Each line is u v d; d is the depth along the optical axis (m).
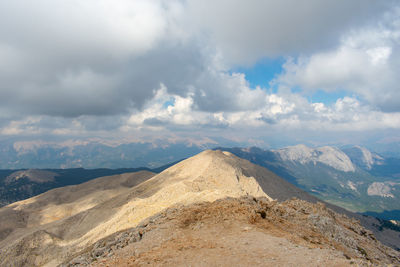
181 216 35.72
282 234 29.61
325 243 31.95
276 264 19.80
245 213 35.31
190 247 25.00
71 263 37.91
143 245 27.12
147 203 110.94
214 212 36.25
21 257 102.56
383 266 20.73
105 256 28.78
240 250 23.33
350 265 19.34
